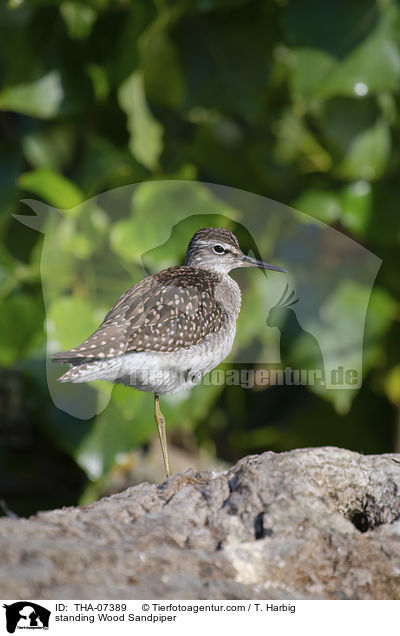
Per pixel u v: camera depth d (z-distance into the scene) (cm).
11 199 1028
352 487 652
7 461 1149
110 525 596
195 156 1097
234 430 1206
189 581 561
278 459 641
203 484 670
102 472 1002
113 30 1045
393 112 1077
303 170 1115
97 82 1057
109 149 1066
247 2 1058
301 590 580
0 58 1045
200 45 1081
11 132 1120
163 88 1095
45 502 1141
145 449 1174
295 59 1018
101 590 540
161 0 1038
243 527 605
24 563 541
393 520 637
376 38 1007
